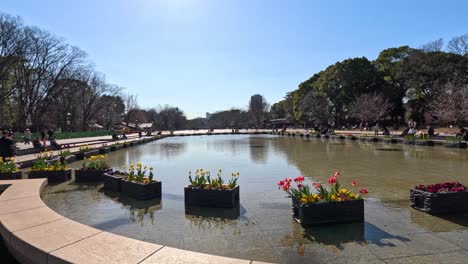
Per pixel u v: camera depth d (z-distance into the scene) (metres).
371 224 4.84
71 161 13.77
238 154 16.92
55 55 40.09
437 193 5.30
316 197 4.95
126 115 81.44
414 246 4.00
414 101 45.72
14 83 37.94
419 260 3.61
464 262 3.54
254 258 3.77
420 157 13.77
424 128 42.22
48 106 42.50
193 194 6.10
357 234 4.43
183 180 9.09
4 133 11.93
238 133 52.16
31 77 39.22
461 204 5.34
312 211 4.81
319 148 19.83
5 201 5.38
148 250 3.34
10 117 40.09
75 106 52.12
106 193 7.30
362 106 42.03
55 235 3.77
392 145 21.11
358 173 9.80
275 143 25.98
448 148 17.64
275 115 93.38
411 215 5.27
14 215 4.57
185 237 4.48
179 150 20.53
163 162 13.77
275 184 8.24
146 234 4.62
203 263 3.05
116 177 7.50
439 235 4.35
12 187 6.53
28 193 5.96
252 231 4.66
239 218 5.30
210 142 29.69
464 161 12.16
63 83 41.97
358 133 34.72
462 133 20.47
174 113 96.50
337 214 4.88
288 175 9.69
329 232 4.54
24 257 3.62
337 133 35.31
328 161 13.03
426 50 43.41
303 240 4.27
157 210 5.85
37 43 37.28
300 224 4.88
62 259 3.15
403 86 47.03
